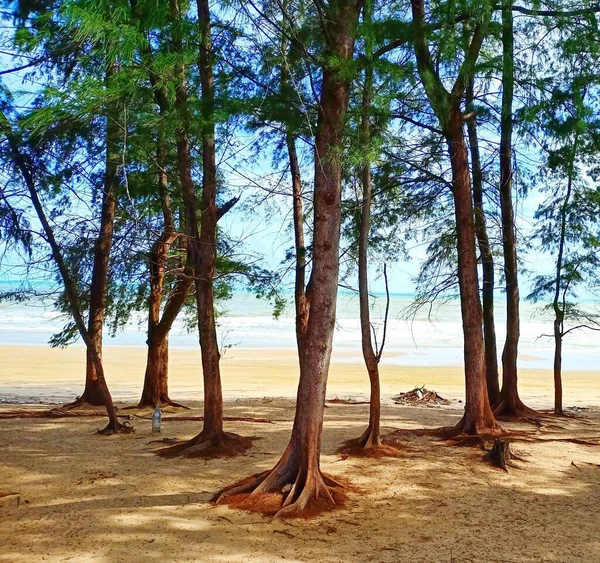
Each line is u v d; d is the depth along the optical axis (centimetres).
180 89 825
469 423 1124
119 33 568
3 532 590
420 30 805
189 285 1401
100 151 912
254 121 814
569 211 1482
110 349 3225
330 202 713
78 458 914
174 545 560
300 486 689
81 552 541
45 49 729
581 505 721
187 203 975
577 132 1055
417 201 1302
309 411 705
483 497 744
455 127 1134
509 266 1447
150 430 1169
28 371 2459
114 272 1193
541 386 2258
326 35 727
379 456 939
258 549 555
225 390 1972
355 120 770
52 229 1041
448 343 3800
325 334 707
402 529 620
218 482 780
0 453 943
